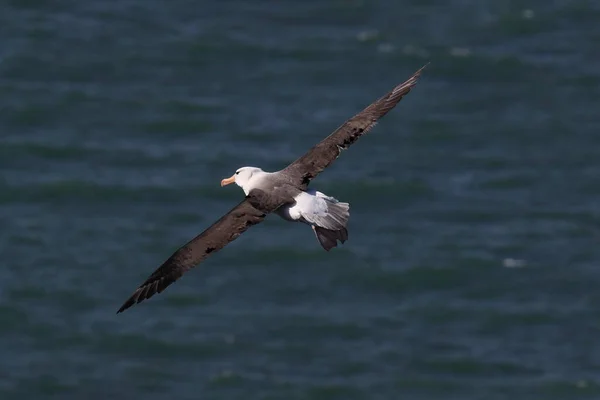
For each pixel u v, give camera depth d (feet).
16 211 187.21
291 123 216.13
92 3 258.37
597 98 228.63
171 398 145.59
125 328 158.20
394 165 203.82
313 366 151.33
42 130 212.64
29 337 156.97
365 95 227.61
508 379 149.59
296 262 173.68
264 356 153.48
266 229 179.83
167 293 165.17
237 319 160.56
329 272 172.24
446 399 145.89
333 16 256.73
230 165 201.77
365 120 62.90
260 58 240.12
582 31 250.98
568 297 168.04
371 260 175.22
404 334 159.02
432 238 182.60
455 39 247.70
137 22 252.21
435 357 153.58
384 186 196.54
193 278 168.86
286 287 168.55
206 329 158.20
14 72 232.32
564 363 152.87
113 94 225.56
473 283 171.42
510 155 208.54
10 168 199.52
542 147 211.82
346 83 232.12
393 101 63.10
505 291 169.58
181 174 198.49
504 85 232.94
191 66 237.04
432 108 223.71
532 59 241.14
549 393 147.13
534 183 199.82
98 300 164.86
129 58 238.48
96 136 211.20
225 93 226.99
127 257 175.83
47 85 227.61
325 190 195.42
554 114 222.69
